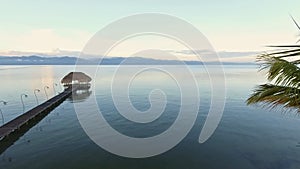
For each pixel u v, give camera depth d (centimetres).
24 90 6050
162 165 1670
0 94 5359
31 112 2988
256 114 3136
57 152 1898
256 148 1961
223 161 1719
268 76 502
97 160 1747
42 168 1623
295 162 1681
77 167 1636
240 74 11169
